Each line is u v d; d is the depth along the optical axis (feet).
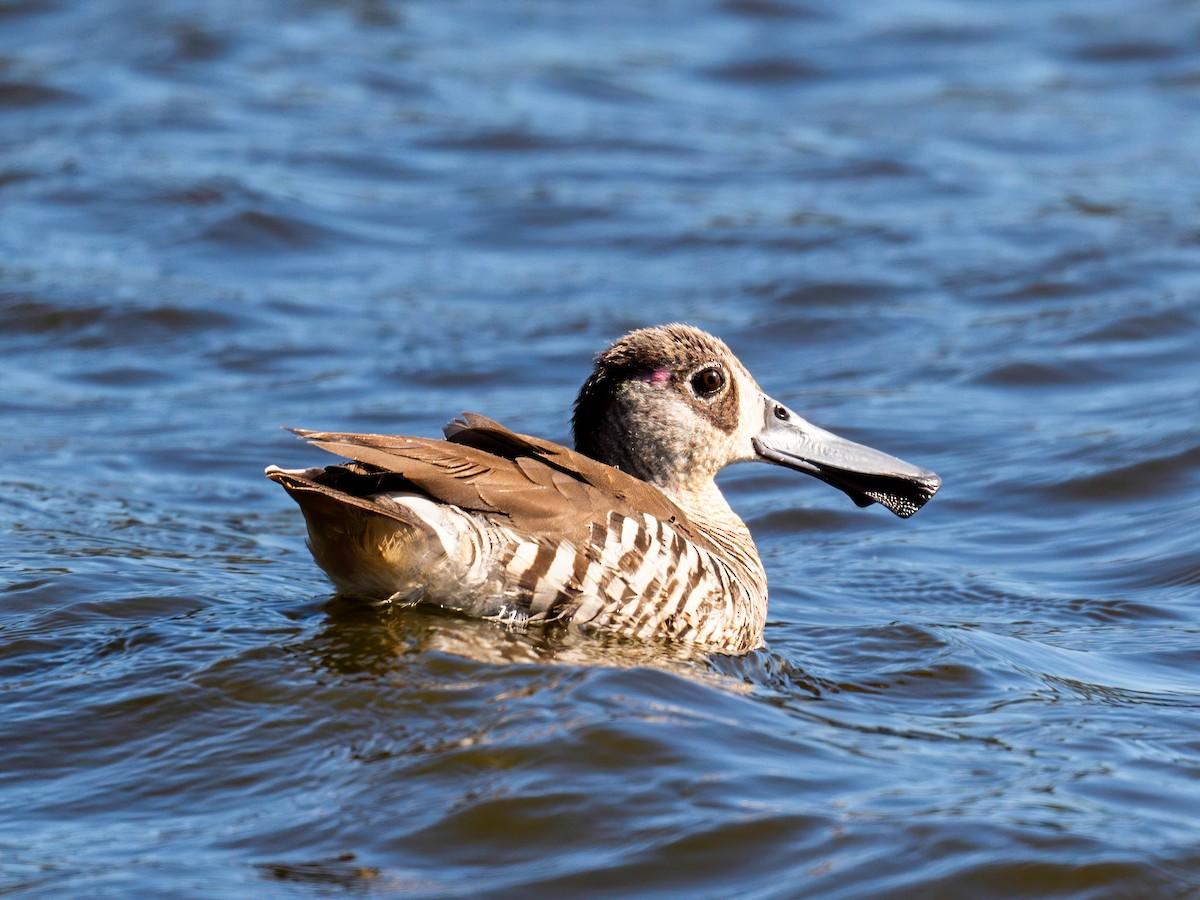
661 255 75.25
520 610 32.81
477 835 24.58
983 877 23.54
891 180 86.02
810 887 23.27
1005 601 40.91
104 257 71.51
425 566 31.94
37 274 68.69
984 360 62.08
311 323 66.39
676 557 33.76
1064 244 75.82
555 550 32.37
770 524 48.91
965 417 56.90
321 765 26.86
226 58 101.40
